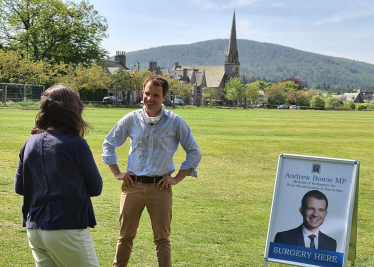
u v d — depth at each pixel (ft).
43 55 193.77
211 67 501.15
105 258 16.26
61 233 9.47
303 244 13.19
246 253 17.34
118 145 13.60
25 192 10.03
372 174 37.55
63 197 9.53
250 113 187.32
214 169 37.22
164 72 416.87
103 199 24.94
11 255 15.97
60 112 9.84
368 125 111.14
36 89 149.07
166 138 13.20
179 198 26.23
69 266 9.85
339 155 49.67
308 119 140.36
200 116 135.03
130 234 13.67
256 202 25.96
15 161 36.01
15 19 183.83
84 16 198.59
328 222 13.15
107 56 211.41
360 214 24.12
